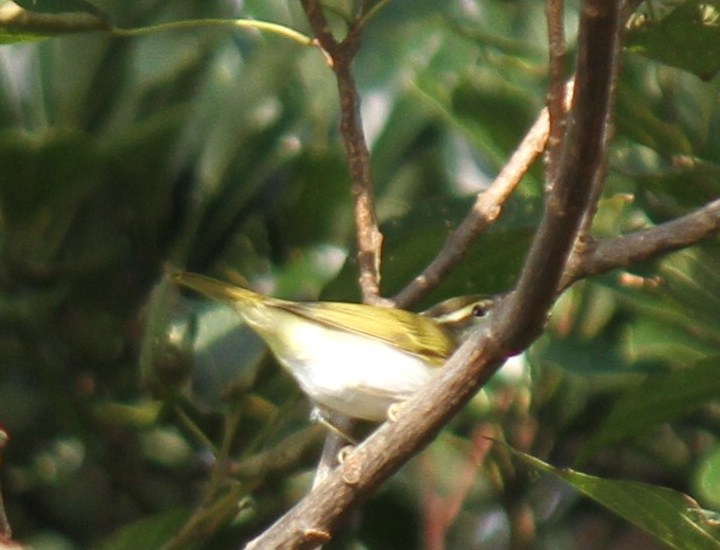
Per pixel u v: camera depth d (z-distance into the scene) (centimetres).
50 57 1099
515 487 1029
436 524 1016
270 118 1065
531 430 1021
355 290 921
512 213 848
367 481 615
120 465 1061
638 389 809
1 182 1046
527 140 770
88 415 1054
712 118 976
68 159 1040
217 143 1050
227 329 992
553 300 572
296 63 1070
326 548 985
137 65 1095
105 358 1072
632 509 648
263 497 1019
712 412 1029
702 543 648
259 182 1055
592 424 1034
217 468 851
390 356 912
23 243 1063
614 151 991
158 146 1065
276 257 1078
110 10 1092
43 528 1082
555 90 614
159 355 852
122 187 1074
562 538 1077
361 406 901
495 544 1066
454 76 1023
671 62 751
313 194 1061
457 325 996
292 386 1004
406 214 879
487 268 866
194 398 928
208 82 1065
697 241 634
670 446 1057
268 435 891
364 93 1055
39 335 1059
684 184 864
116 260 1077
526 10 1095
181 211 1084
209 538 963
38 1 755
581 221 572
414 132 1050
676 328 918
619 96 900
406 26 1064
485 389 1019
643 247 633
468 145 1102
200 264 1070
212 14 1090
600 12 486
